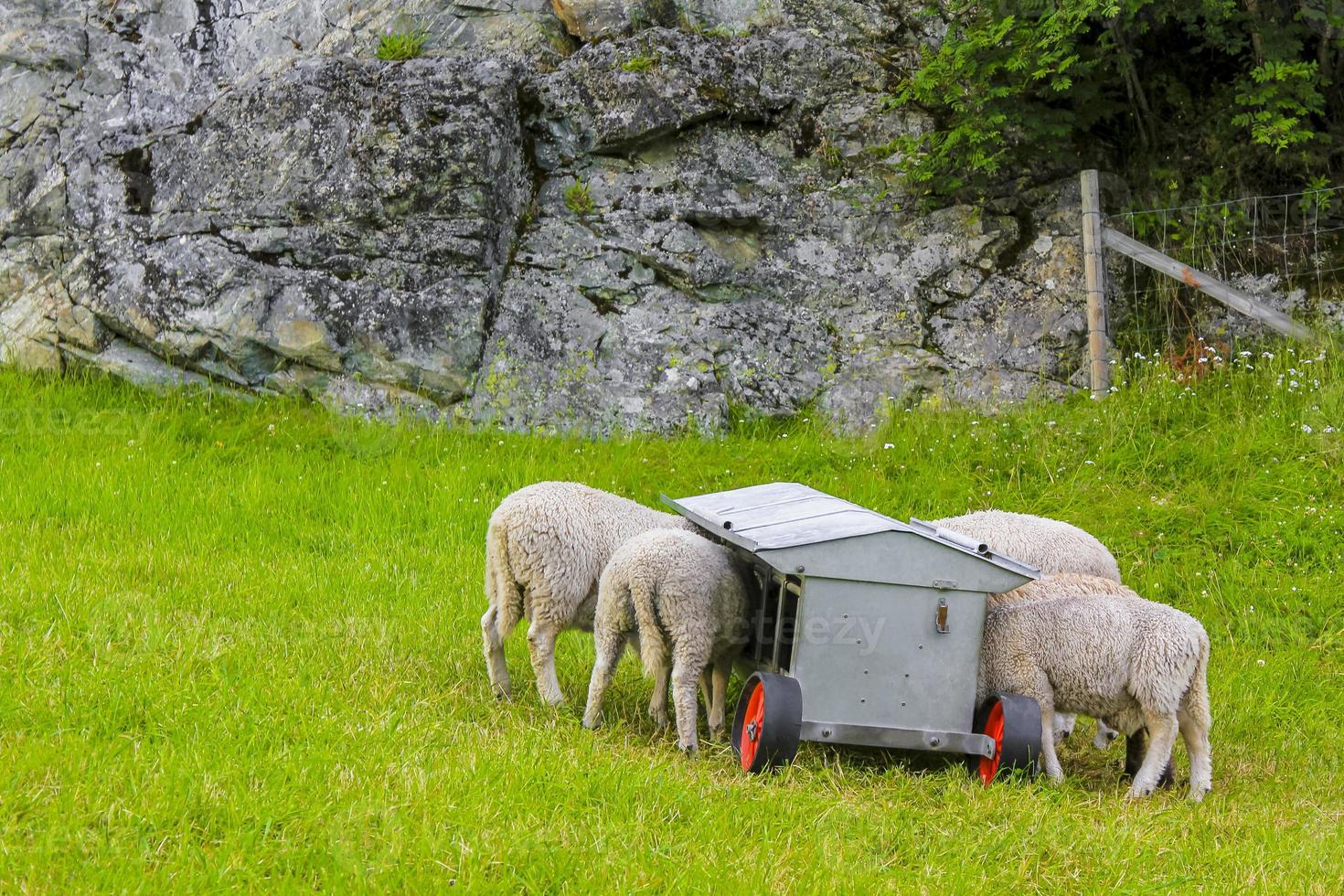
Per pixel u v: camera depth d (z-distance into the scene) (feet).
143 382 43.45
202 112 45.73
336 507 33.99
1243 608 29.58
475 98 43.83
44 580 24.95
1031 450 37.17
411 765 16.98
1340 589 29.86
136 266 43.78
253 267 42.83
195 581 27.14
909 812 17.84
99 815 14.55
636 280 43.93
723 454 39.01
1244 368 39.81
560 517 22.40
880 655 19.86
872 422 41.24
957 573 19.94
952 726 20.11
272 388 43.06
